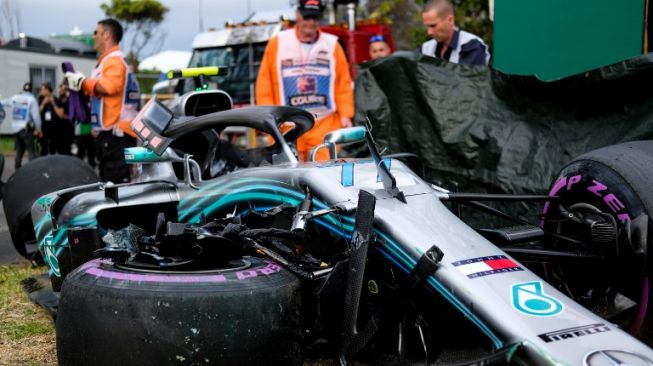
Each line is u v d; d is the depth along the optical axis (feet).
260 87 21.52
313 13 20.58
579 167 11.82
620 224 10.93
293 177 10.89
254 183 11.53
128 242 9.36
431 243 9.25
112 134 22.81
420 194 10.45
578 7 18.90
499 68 21.06
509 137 17.17
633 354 7.54
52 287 14.56
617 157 11.37
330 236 10.30
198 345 8.37
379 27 42.32
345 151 19.69
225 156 14.61
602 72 15.30
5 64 73.00
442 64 18.37
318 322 9.80
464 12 35.22
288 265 9.68
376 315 9.08
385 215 9.70
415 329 9.50
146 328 8.39
